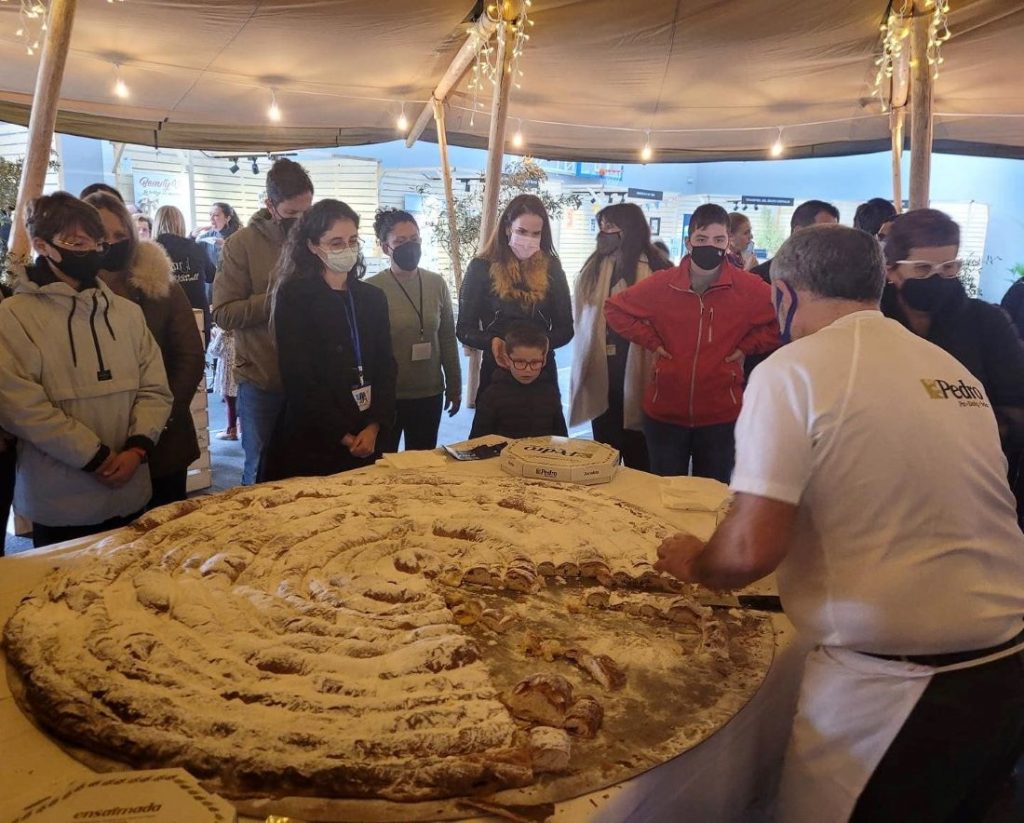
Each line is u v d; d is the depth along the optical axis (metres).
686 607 1.60
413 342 3.71
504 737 1.16
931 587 1.20
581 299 3.77
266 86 5.83
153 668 1.30
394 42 5.00
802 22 4.64
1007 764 1.26
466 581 1.76
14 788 1.08
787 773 1.37
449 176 6.21
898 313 2.46
